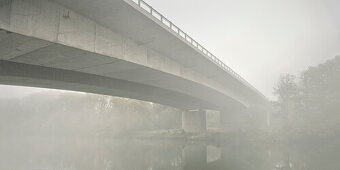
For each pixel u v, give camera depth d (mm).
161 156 42156
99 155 43781
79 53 20719
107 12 20188
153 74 32125
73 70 27109
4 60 22688
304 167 29125
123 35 24016
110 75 31031
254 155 41125
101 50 21422
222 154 43281
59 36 17875
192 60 35812
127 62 24938
